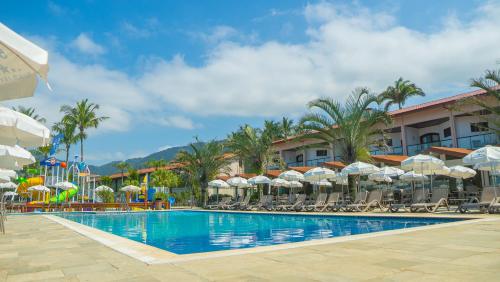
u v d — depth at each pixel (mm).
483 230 7406
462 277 3537
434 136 28281
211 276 3816
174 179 42688
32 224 12172
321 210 19219
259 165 31328
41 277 3965
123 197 38375
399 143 30062
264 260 4629
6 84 3664
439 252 4992
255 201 29750
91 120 38844
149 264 4531
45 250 6023
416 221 12383
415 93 35938
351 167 17938
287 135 38000
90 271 4227
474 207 12969
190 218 19125
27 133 5812
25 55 3230
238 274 3889
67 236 8219
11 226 11328
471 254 4777
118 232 12148
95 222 16781
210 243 9125
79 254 5516
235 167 42500
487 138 23594
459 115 25125
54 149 34625
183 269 4188
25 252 5832
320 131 21344
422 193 15414
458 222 9180
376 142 22797
